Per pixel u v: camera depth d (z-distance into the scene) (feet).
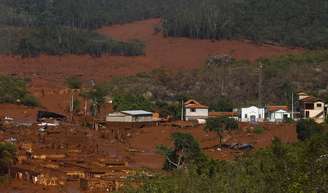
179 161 404.16
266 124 625.82
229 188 207.51
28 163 453.58
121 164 459.32
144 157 500.33
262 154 291.79
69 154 504.02
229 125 599.98
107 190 364.79
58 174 410.72
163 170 405.18
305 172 151.74
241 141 547.49
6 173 425.69
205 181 218.18
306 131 494.18
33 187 385.09
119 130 636.48
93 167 436.35
